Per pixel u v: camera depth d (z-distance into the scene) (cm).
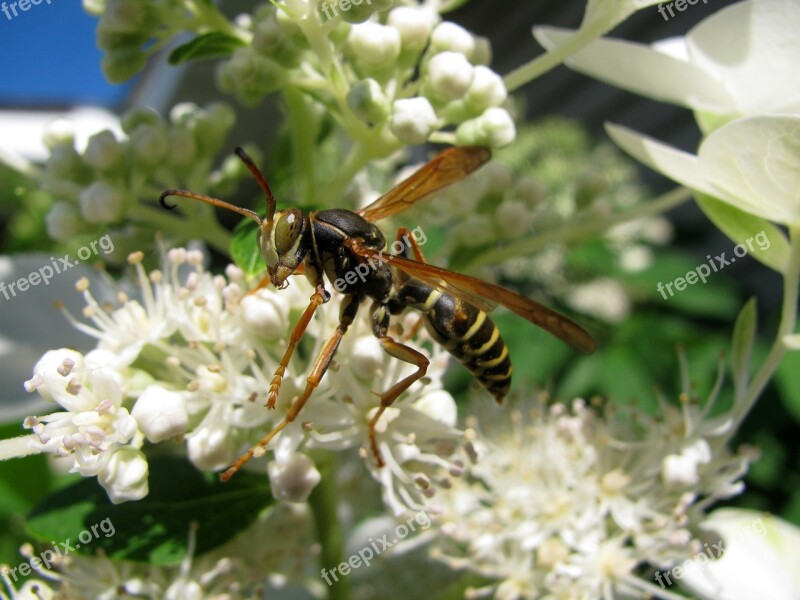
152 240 6
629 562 5
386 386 5
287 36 5
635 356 12
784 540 6
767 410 11
